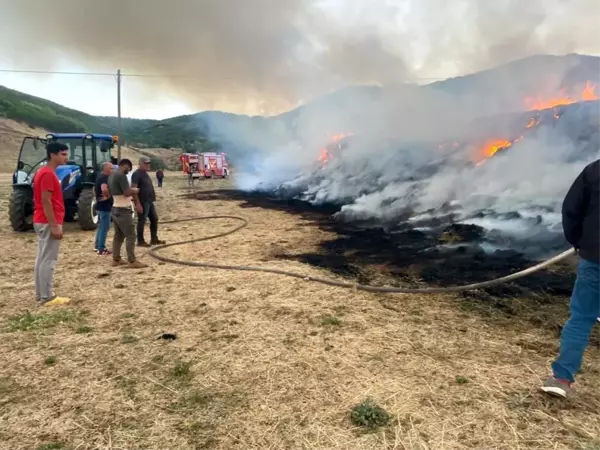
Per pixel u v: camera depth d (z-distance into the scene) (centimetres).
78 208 923
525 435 240
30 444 238
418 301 475
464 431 245
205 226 1035
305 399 281
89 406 275
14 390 295
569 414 259
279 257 702
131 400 282
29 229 938
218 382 303
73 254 719
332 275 584
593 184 266
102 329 402
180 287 532
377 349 352
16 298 489
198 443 238
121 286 536
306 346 360
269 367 324
